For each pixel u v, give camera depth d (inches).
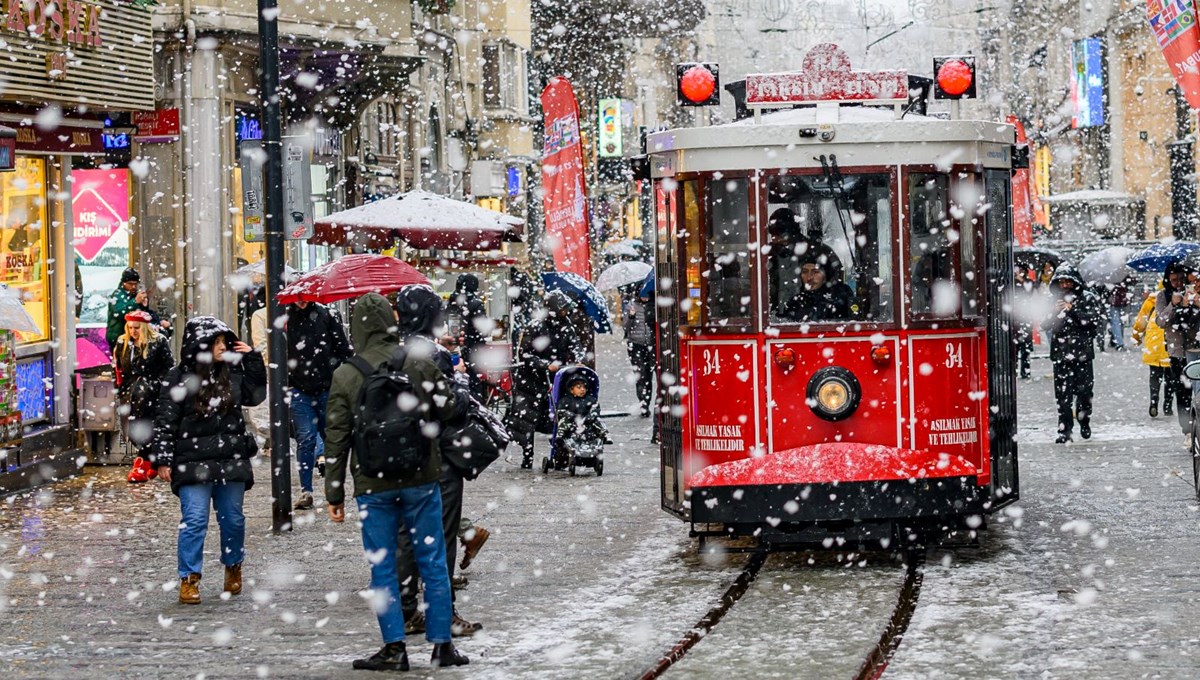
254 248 1294.3
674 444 594.9
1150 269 1480.1
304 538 674.8
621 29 2573.8
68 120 951.0
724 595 527.8
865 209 571.5
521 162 2224.4
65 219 966.4
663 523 698.2
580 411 895.7
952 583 539.8
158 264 1205.7
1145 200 2731.3
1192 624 466.9
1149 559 575.2
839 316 572.1
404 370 436.5
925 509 554.9
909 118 587.5
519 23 2261.3
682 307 583.2
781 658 433.4
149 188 1205.7
